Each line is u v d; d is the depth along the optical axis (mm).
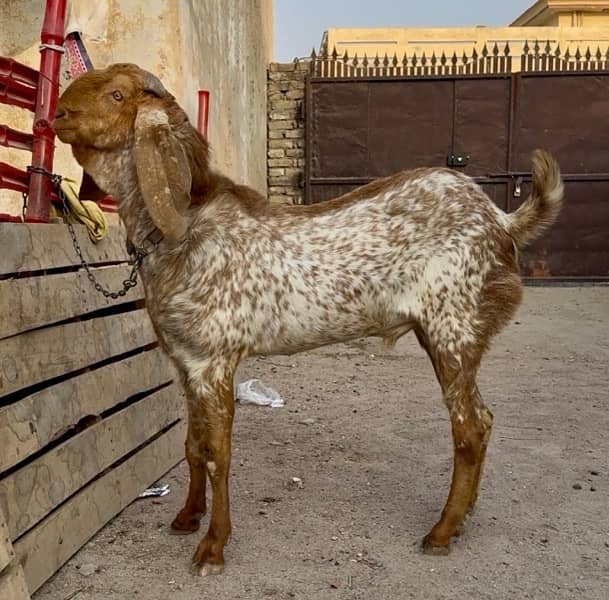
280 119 11234
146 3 5277
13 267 2916
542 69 10828
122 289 3840
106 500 3533
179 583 3037
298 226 3262
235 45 8195
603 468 4277
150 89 3150
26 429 2889
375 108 11008
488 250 3217
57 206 3645
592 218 10938
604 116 10766
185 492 3971
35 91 3576
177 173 2938
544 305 9727
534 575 3104
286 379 6488
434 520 3613
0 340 2795
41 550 2955
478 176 11008
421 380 6414
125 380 3740
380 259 3217
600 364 6895
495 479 4105
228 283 3133
